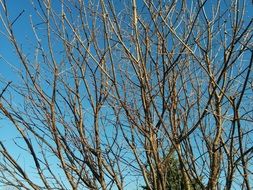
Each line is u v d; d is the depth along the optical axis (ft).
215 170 13.82
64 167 13.53
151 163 13.88
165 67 13.96
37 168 13.64
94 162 14.40
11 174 13.32
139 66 13.64
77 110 14.47
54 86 13.50
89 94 14.43
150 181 14.57
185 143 14.37
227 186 13.00
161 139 14.61
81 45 14.44
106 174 14.28
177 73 14.03
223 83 13.48
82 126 14.42
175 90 14.38
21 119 13.92
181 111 14.49
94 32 14.52
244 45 12.10
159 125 13.92
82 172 14.37
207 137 14.55
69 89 14.47
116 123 14.53
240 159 12.72
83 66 14.48
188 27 14.62
